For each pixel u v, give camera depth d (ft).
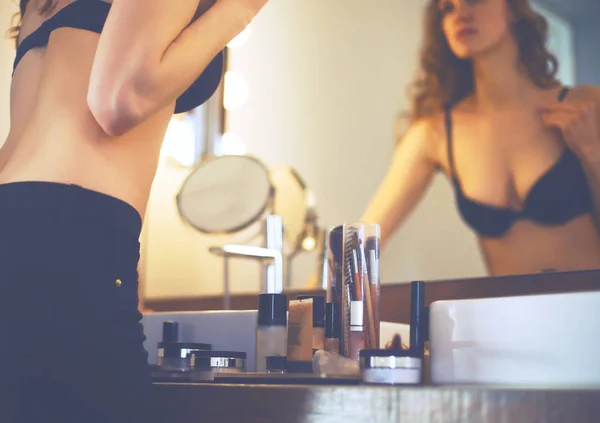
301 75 6.11
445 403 2.13
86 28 2.86
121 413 2.48
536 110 4.89
